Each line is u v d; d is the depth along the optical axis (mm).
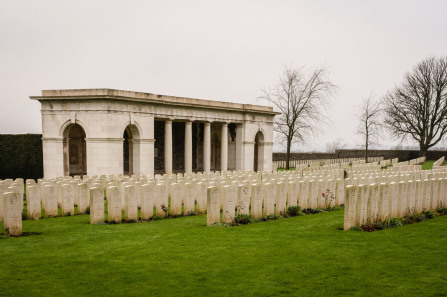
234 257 9641
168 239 11516
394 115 63656
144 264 9055
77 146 36781
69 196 16422
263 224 14133
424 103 61344
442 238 11594
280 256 9711
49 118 31922
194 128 45625
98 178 21953
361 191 12977
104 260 9352
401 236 11867
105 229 12984
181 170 43375
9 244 10844
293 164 54406
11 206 11852
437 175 20219
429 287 7676
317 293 7414
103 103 29875
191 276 8289
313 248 10461
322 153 64125
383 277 8227
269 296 7285
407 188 15164
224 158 41219
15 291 7414
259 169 46438
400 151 73062
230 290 7555
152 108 33656
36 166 34250
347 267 8844
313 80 46875
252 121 43688
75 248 10445
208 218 13719
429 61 61469
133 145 33375
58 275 8289
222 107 39625
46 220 14945
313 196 17781
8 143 34656
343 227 13164
